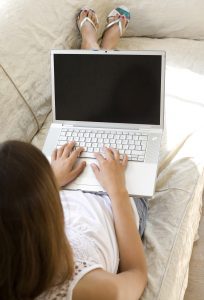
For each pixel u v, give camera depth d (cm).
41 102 159
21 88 154
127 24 189
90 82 131
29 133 155
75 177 123
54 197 75
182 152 140
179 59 174
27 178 70
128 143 128
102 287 84
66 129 135
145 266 103
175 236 118
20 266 71
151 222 124
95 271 86
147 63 125
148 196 119
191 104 154
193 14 179
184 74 166
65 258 79
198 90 159
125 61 127
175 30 185
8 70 153
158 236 119
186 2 178
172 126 148
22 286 73
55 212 75
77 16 183
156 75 126
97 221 108
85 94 132
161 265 111
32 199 70
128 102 130
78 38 184
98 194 120
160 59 124
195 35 185
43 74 162
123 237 105
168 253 114
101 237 103
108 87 130
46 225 72
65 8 178
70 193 119
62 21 175
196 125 147
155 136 129
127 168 124
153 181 121
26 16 165
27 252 70
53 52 131
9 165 70
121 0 190
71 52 130
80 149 127
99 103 132
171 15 181
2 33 157
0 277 72
